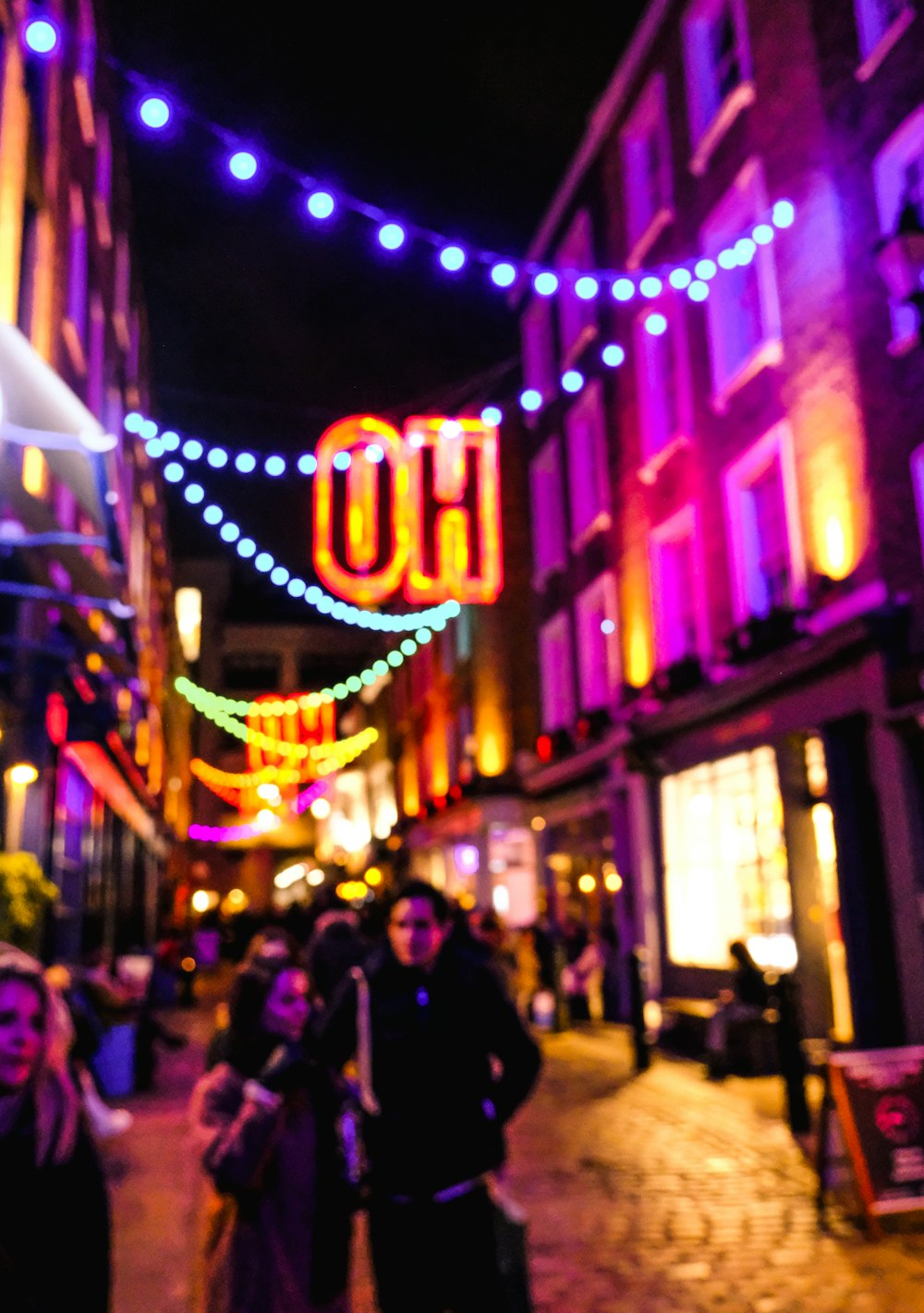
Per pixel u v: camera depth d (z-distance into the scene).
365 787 50.56
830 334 12.23
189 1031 19.34
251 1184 3.38
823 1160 6.71
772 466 13.98
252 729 58.00
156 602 34.31
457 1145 3.57
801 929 12.64
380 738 47.41
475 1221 3.55
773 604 13.83
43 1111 2.50
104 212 18.17
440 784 34.28
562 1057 14.07
